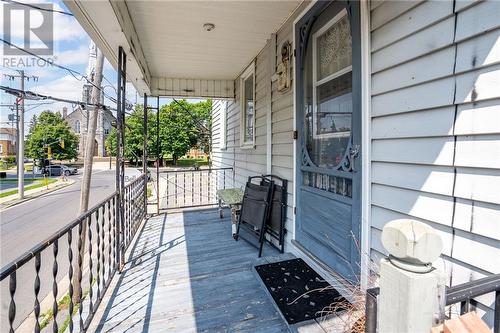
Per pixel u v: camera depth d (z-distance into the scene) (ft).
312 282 7.30
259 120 13.01
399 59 4.91
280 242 9.92
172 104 97.40
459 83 3.91
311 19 7.89
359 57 5.89
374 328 2.38
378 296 2.30
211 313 6.33
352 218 6.16
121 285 7.72
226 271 8.48
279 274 7.79
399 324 2.06
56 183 59.00
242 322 5.99
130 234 11.35
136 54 10.32
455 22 3.94
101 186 50.31
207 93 17.97
